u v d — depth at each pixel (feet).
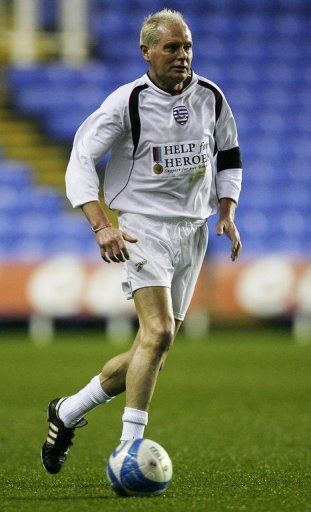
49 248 221.66
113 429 94.22
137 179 60.08
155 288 58.08
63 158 244.83
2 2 269.44
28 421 98.22
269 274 203.82
